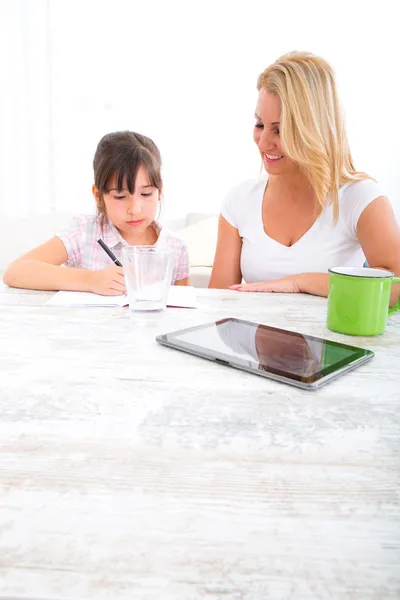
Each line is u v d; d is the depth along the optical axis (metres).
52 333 0.74
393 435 0.47
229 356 0.63
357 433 0.47
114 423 0.47
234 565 0.31
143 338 0.73
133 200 1.33
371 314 0.77
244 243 1.43
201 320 0.83
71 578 0.29
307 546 0.32
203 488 0.38
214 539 0.33
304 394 0.55
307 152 1.20
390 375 0.61
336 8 3.42
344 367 0.61
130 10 3.50
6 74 3.45
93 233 1.43
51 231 3.02
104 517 0.34
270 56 3.55
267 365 0.61
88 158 3.66
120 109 3.64
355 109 3.50
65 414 0.49
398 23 3.36
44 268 1.06
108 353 0.66
